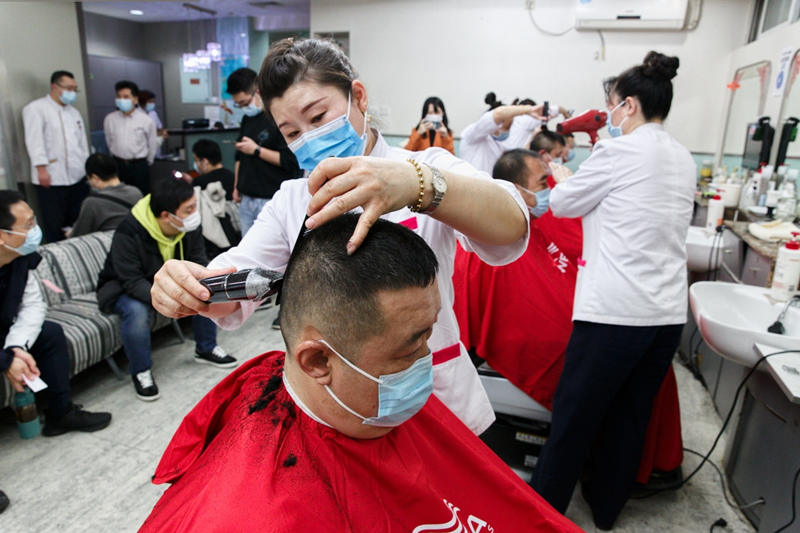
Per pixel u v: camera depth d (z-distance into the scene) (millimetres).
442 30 5094
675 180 1585
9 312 1969
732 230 2623
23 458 2100
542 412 1890
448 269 1017
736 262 2549
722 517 1859
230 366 2873
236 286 684
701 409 2549
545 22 4777
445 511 764
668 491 1986
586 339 1619
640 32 4559
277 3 6758
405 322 604
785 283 1918
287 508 606
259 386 771
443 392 1058
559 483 1684
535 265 1831
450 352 1052
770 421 1714
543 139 2611
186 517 622
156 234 2506
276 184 3361
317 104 879
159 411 2445
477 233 741
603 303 1581
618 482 1746
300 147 925
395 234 619
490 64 5023
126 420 2373
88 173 3236
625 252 1574
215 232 3352
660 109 1643
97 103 8094
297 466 661
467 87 5148
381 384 644
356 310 590
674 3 4355
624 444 1726
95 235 3074
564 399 1664
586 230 1720
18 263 1989
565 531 846
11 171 4137
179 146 6512
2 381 2125
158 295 747
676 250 1626
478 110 5172
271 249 1015
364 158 593
